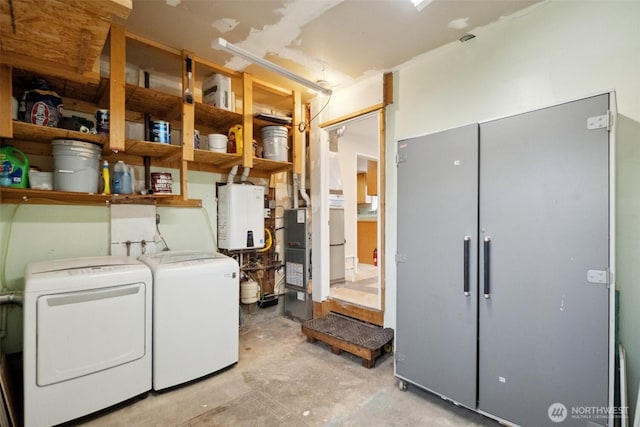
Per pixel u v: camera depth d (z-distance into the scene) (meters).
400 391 2.29
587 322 1.56
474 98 2.51
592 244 1.55
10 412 1.73
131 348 2.12
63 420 1.87
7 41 1.71
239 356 2.86
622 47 1.86
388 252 3.11
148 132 2.80
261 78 3.30
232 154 3.03
